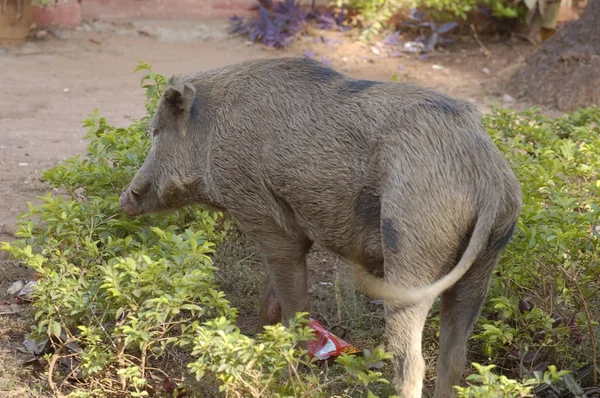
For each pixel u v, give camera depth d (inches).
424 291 175.0
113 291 199.8
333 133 195.3
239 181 209.3
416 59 586.2
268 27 601.0
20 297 254.4
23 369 220.8
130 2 627.8
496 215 184.1
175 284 198.2
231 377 180.7
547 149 285.9
